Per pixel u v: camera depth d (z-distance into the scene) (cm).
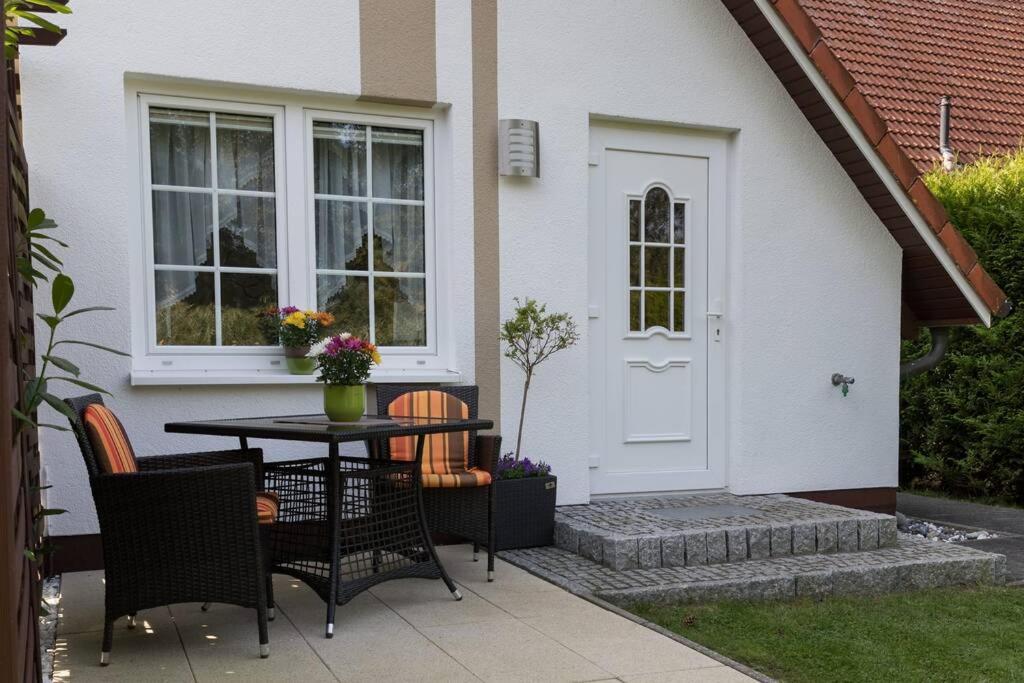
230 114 517
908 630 403
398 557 434
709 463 634
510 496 510
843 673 347
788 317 645
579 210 584
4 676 162
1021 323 727
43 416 458
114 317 477
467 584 447
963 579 494
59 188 464
